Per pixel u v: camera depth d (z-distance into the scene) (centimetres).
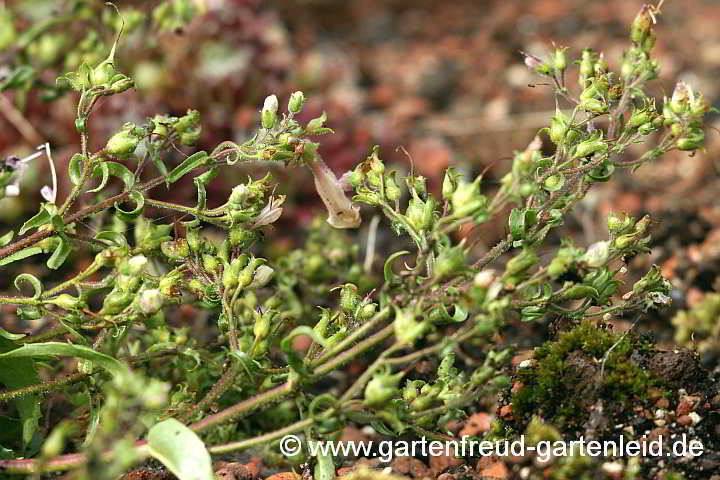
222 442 72
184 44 94
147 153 69
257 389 73
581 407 69
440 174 99
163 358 73
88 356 67
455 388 68
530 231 69
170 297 69
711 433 69
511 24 146
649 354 70
